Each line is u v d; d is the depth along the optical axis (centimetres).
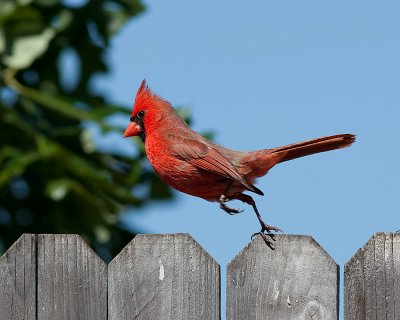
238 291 770
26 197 1315
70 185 1266
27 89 1328
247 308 767
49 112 1343
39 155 1255
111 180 1314
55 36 1394
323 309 756
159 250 783
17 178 1308
